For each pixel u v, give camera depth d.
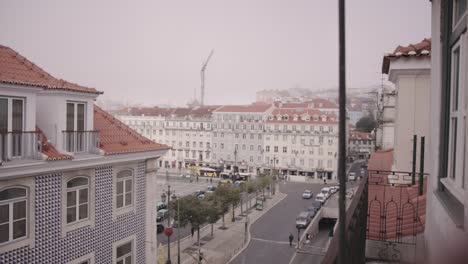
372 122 73.31
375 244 6.70
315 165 74.44
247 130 79.62
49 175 11.03
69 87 11.87
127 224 14.06
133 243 14.38
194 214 34.31
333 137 73.19
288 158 76.19
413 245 6.49
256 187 52.03
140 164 14.78
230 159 81.44
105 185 13.07
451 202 4.31
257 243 37.56
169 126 88.62
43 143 11.28
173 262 31.39
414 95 12.04
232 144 81.19
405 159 12.14
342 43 2.42
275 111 79.62
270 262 32.12
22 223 10.38
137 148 14.07
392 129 26.36
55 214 11.23
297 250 34.72
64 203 11.50
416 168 11.99
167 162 88.88
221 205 40.44
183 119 87.06
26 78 11.52
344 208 2.45
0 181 9.71
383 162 16.61
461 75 4.13
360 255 4.89
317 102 83.88
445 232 4.15
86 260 12.32
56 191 11.26
